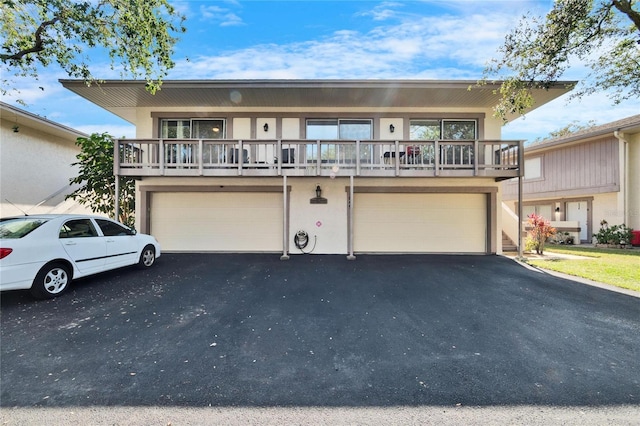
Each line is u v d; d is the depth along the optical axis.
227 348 3.45
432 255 9.71
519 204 9.22
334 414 2.35
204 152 9.56
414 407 2.44
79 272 5.62
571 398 2.55
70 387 2.68
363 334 3.84
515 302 5.11
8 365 3.06
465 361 3.17
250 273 7.09
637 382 2.79
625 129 12.41
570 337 3.76
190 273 7.06
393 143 9.16
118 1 6.84
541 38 7.16
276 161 9.55
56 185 12.82
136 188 10.09
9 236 4.88
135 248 7.13
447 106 10.01
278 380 2.81
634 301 5.18
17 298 5.15
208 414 2.34
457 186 9.91
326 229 9.98
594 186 13.95
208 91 8.98
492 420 2.28
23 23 7.07
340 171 8.95
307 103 9.83
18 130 11.23
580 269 7.68
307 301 5.12
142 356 3.26
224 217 10.12
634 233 12.37
